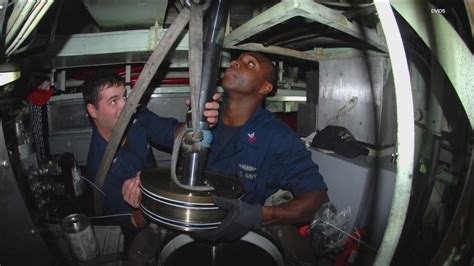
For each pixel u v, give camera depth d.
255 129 1.53
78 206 1.49
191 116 0.80
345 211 1.38
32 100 1.51
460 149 1.26
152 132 1.66
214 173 1.03
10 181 0.92
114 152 1.25
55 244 1.15
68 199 1.40
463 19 0.89
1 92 1.07
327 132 1.62
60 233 1.19
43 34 1.03
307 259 1.11
